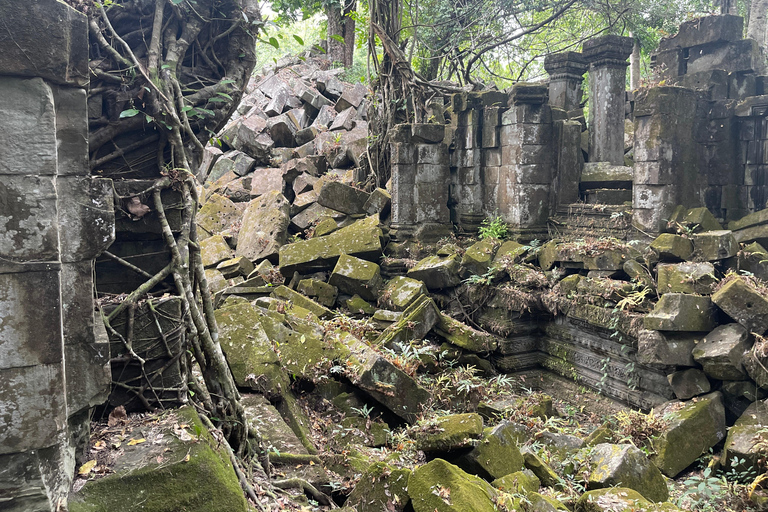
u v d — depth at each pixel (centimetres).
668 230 699
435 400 574
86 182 282
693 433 535
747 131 727
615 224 754
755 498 446
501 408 603
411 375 566
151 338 325
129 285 335
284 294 781
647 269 681
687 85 791
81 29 267
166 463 272
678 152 698
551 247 779
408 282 818
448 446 405
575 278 709
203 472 273
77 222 280
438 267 813
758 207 720
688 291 604
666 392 598
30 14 238
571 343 733
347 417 513
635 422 545
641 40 1460
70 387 278
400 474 344
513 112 861
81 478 265
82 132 279
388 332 692
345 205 991
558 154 862
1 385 236
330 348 560
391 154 941
